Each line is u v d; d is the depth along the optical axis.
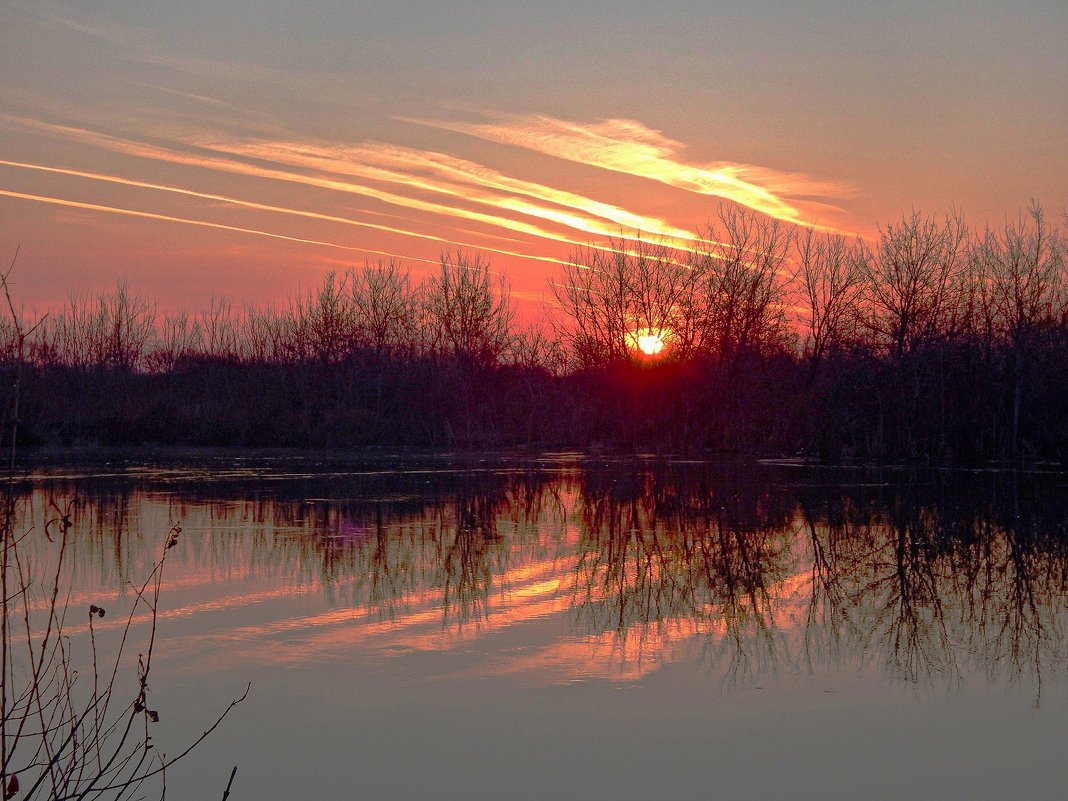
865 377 37.16
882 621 11.95
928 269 36.84
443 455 38.06
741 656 10.38
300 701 8.91
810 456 37.09
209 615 12.09
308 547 16.86
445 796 6.91
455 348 45.66
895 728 8.27
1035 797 6.91
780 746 7.87
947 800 6.86
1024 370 34.94
